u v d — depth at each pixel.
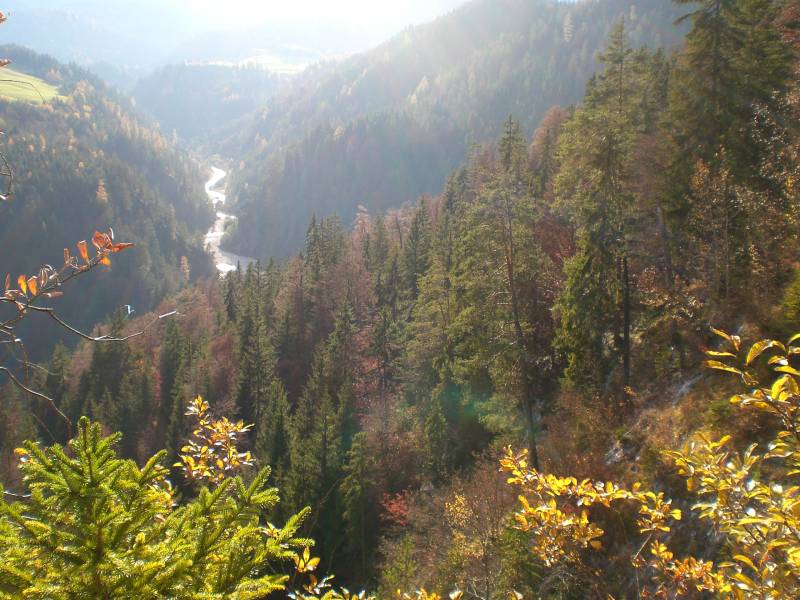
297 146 183.88
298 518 3.16
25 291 2.83
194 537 2.81
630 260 21.58
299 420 34.38
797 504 3.19
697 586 4.95
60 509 2.49
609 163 19.14
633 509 12.34
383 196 164.50
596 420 17.31
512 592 5.74
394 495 25.30
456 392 27.98
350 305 46.97
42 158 141.38
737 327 15.59
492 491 15.88
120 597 2.42
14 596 2.29
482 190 21.36
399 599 6.63
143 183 163.12
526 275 20.75
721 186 17.27
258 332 44.62
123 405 45.81
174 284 125.75
